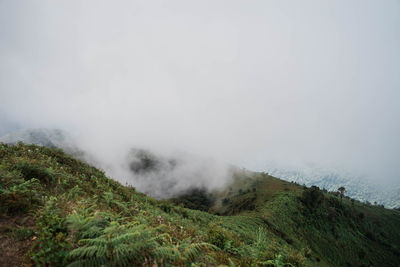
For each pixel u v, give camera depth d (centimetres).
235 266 576
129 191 1478
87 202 668
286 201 10538
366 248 9538
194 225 1320
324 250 7956
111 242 379
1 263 327
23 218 436
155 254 437
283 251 794
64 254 355
